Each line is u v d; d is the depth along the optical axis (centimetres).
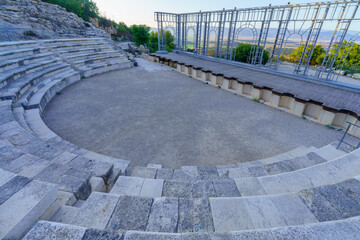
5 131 557
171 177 472
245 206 298
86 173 372
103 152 658
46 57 1420
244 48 2095
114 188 371
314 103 880
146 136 756
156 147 691
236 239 210
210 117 926
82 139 724
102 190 414
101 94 1194
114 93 1220
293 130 816
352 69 1758
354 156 458
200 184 395
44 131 680
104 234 204
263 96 1132
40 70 1240
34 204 237
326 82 1038
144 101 1105
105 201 282
